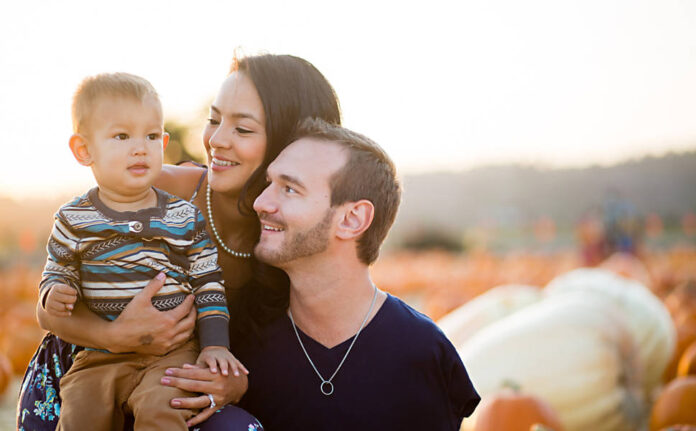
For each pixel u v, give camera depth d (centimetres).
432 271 1541
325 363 255
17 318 788
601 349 493
